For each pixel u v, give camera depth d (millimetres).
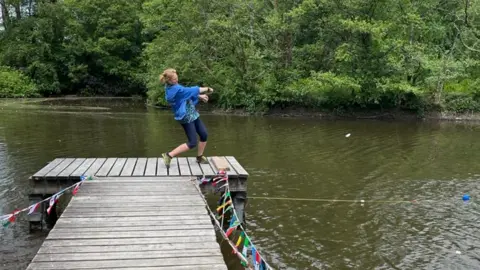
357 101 23594
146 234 5102
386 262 6086
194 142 7801
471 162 12211
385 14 22828
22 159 11602
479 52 24688
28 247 6414
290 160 12203
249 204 8469
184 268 4246
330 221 7613
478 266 5988
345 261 6094
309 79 24234
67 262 4340
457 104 23453
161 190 6676
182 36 26203
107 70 38219
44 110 24938
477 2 24703
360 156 12883
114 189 6691
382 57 22750
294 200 8734
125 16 38562
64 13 37688
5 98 34000
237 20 24406
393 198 8930
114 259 4430
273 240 6781
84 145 13695
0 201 8266
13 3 38219
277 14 24141
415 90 21859
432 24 25281
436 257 6250
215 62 26094
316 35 26188
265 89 24422
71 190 7156
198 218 5637
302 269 5840
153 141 14492
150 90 29062
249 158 12375
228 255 6234
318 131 17953
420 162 12141
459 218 7797
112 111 24875
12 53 36562
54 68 37594
